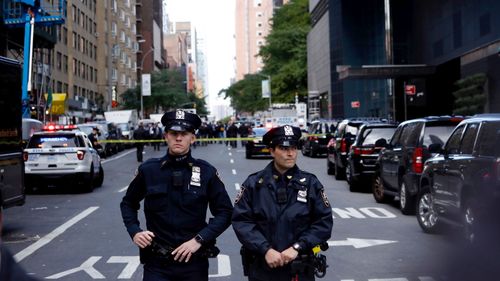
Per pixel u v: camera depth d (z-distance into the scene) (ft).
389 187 47.88
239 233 14.76
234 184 65.98
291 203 14.78
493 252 26.66
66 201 54.29
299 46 296.30
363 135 57.11
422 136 41.09
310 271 14.64
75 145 60.70
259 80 354.13
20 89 39.42
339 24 208.85
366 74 142.41
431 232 35.63
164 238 14.96
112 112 168.25
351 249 31.55
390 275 25.84
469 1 135.44
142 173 15.29
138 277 26.30
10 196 37.37
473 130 30.27
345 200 52.65
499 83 114.93
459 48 143.33
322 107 242.17
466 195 29.40
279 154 14.93
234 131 152.87
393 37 195.72
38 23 95.91
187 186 15.05
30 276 7.96
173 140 15.12
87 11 215.31
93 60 224.74
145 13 360.69
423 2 175.52
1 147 36.19
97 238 35.78
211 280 25.54
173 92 267.80
